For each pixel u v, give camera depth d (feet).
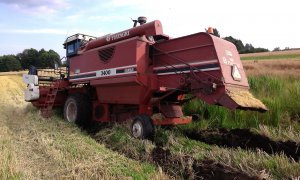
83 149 20.26
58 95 36.45
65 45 38.24
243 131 24.62
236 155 18.30
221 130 26.45
